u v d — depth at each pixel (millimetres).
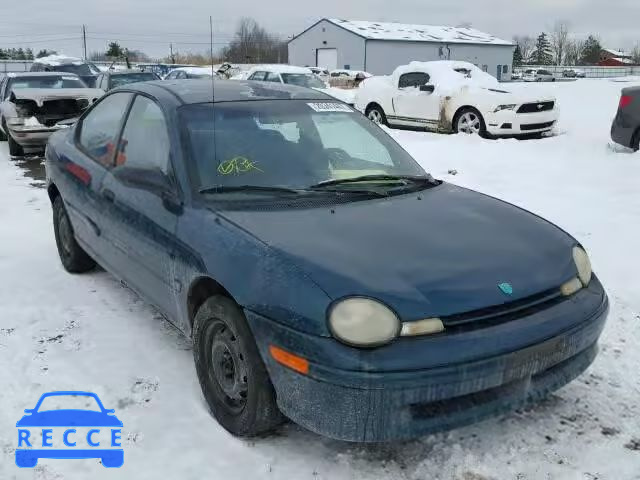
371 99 14078
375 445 2766
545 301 2662
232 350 2775
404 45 53844
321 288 2402
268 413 2666
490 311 2492
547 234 3035
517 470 2609
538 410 3039
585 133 12109
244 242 2725
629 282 4648
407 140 11844
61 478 2590
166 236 3168
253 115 3629
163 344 3701
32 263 5113
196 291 3061
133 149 3768
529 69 72625
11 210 6910
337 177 3412
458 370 2330
